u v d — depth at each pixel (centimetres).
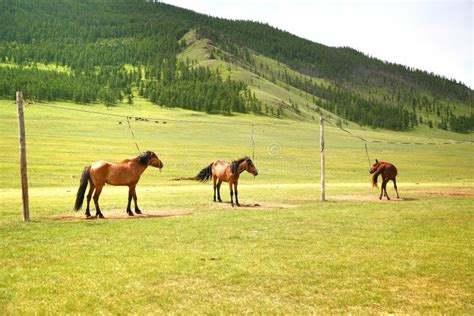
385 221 1869
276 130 13475
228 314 851
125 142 8650
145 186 3669
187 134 10994
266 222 1819
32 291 955
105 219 1862
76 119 12075
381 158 8088
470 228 1722
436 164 7412
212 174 2533
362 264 1191
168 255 1254
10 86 16825
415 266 1178
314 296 953
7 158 5659
